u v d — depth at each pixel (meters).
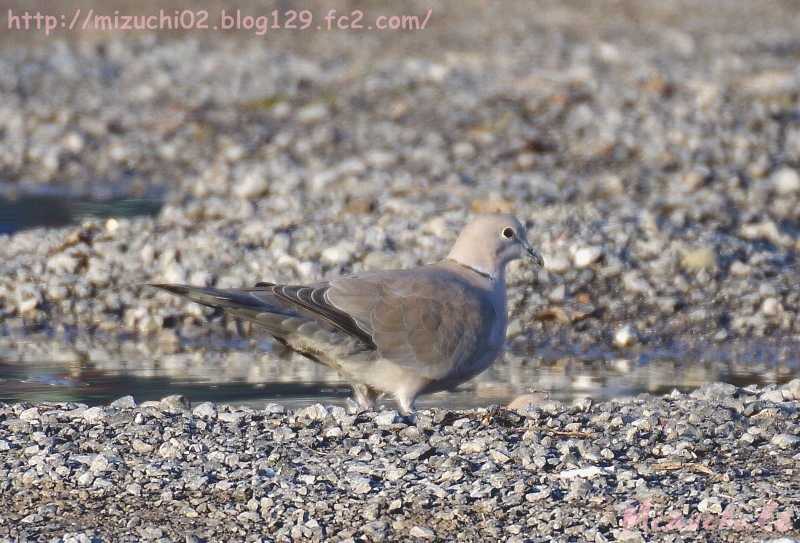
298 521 10.61
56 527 10.60
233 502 11.07
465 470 11.57
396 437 12.53
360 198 25.44
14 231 25.59
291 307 12.89
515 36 51.56
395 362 13.16
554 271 21.23
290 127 35.28
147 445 12.25
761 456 11.95
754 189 26.98
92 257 21.92
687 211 24.58
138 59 45.31
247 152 32.75
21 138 34.91
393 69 41.78
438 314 13.27
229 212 24.84
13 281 21.28
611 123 33.22
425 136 33.03
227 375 16.78
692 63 42.91
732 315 20.45
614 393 15.91
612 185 27.62
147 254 21.91
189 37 50.94
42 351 18.50
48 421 13.03
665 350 19.27
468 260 13.98
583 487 10.99
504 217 14.10
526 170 29.66
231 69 43.16
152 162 33.03
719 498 10.74
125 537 10.42
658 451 12.09
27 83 41.03
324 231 22.97
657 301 20.66
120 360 17.91
